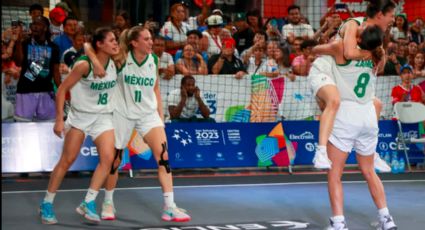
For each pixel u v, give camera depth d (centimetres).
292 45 1061
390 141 1001
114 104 562
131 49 552
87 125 551
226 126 952
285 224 566
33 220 581
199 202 688
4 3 1059
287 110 981
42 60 875
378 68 509
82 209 575
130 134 575
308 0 1313
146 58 557
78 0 1223
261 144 955
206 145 938
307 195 738
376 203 525
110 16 1246
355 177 896
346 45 479
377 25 490
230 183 838
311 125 977
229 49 972
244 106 966
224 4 1355
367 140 513
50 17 995
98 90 544
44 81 886
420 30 1223
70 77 537
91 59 530
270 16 1337
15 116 887
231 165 940
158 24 1155
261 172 959
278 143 958
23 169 868
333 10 1133
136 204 671
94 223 565
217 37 1041
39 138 885
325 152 482
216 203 682
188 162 927
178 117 929
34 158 876
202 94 951
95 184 562
